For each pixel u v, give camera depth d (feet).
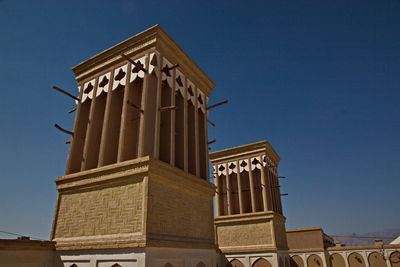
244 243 57.31
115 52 32.78
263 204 59.62
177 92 32.40
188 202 28.02
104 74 32.94
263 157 62.54
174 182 26.23
